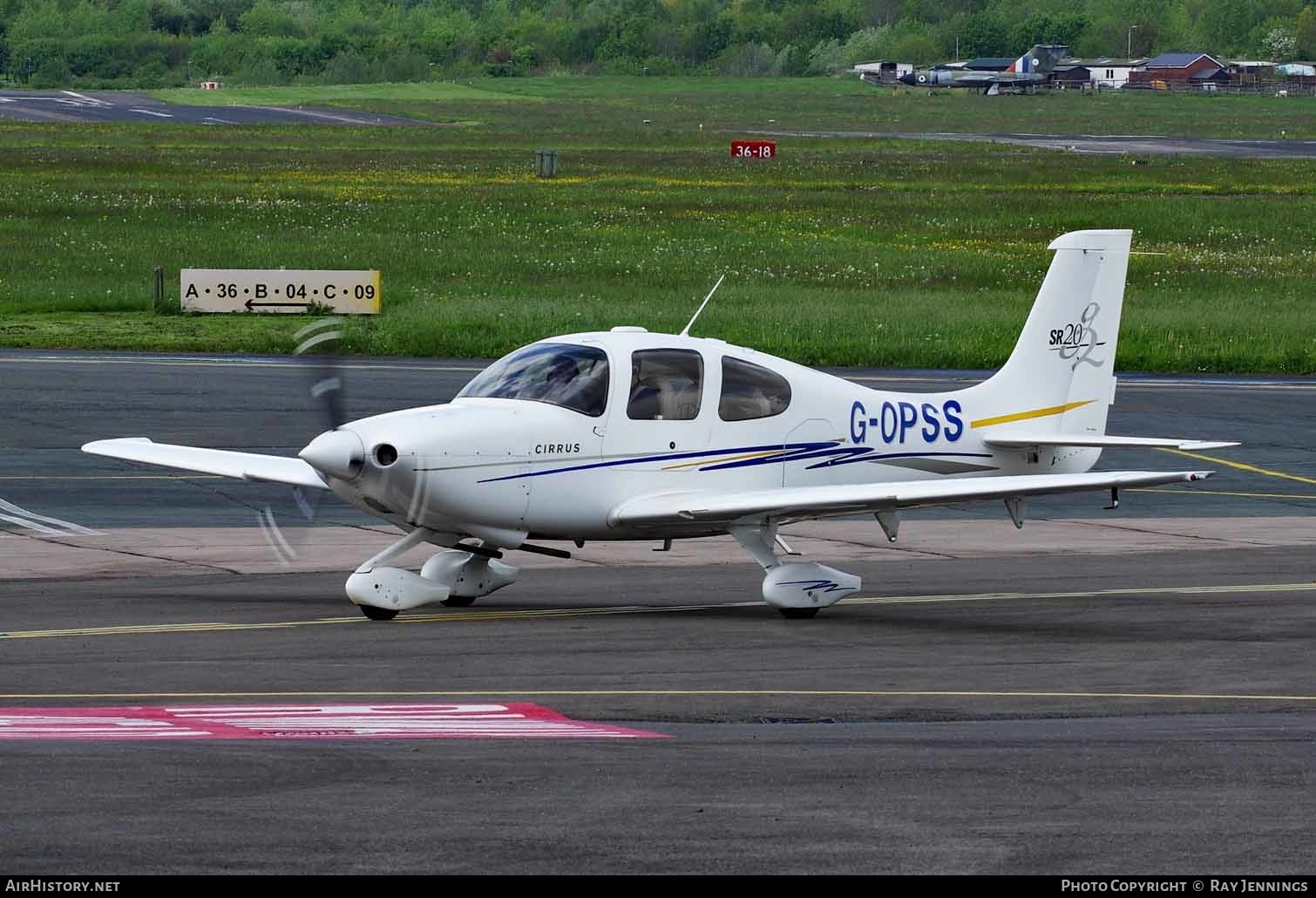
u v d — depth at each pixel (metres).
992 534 46.66
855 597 36.78
